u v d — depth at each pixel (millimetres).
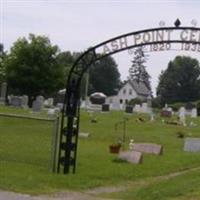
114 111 72625
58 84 67750
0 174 14750
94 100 90562
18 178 14273
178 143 31781
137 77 166250
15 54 66438
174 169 19359
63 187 13711
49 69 66750
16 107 56875
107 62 150500
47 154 20078
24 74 66500
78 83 15617
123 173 16969
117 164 19281
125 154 20344
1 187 12922
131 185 15141
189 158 23047
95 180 15211
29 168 16328
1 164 16922
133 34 15430
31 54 66000
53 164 16000
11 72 66500
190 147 27203
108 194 13305
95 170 17234
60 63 68562
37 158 18766
